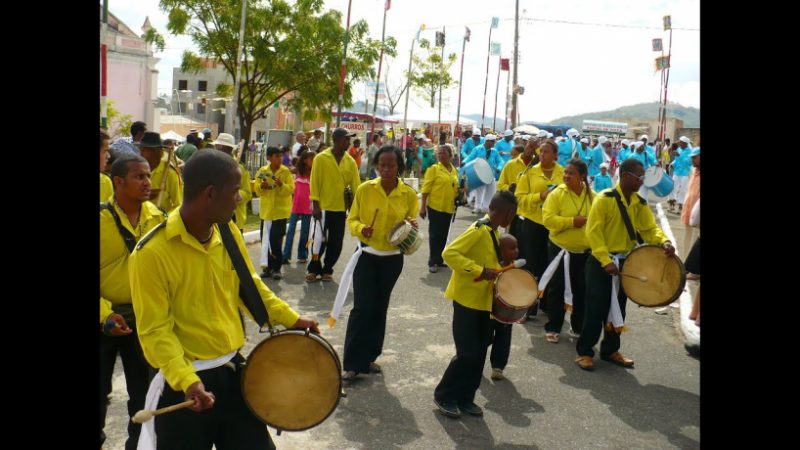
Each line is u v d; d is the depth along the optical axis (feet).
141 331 9.53
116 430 15.65
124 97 100.07
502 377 20.22
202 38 77.56
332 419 16.88
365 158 82.74
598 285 21.17
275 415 10.17
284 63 78.64
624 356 22.94
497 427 16.88
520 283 17.01
